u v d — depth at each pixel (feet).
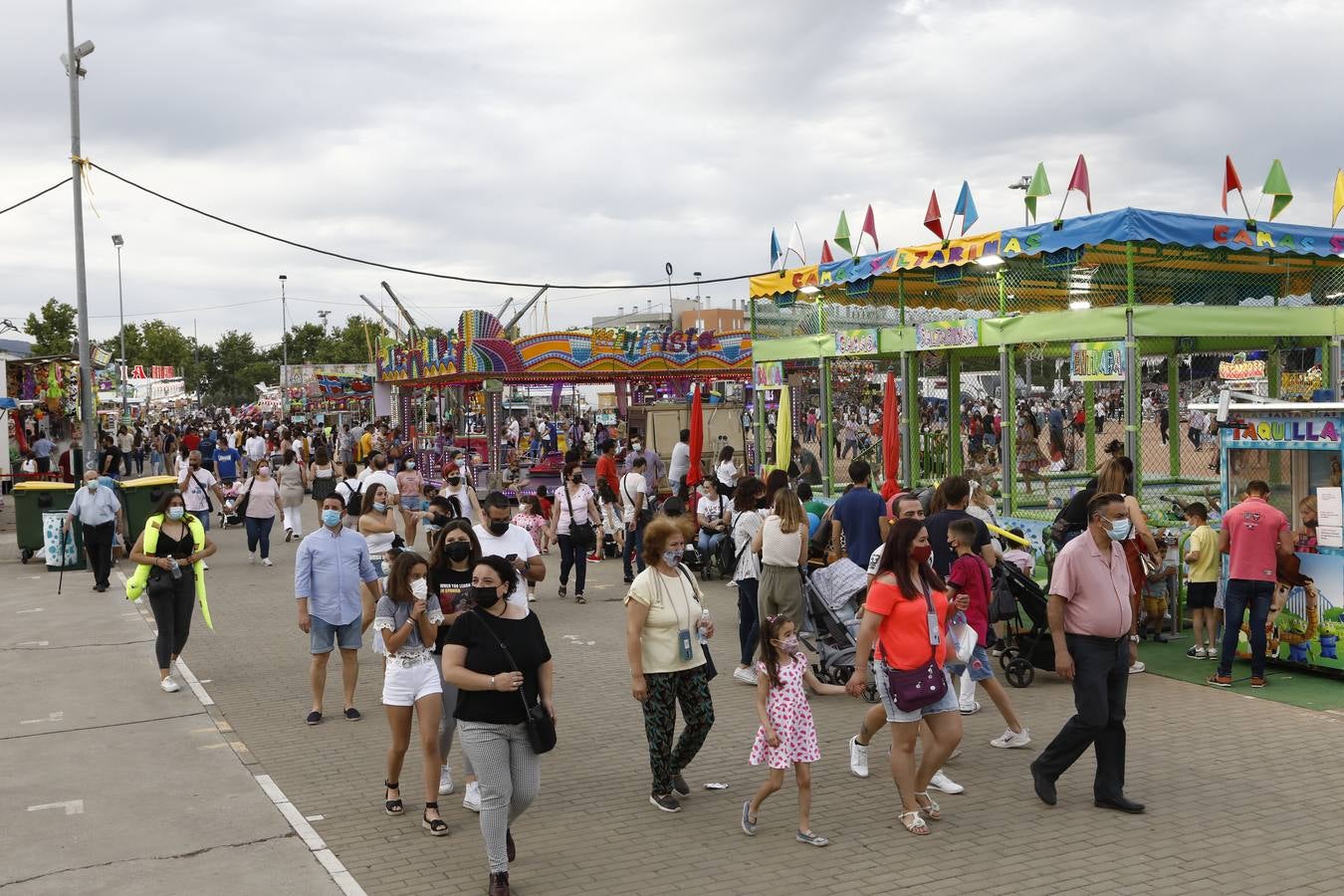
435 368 106.11
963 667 25.04
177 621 33.88
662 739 22.13
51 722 29.35
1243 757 24.77
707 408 78.13
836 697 31.01
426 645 21.98
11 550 67.46
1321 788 22.58
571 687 32.73
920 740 26.48
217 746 27.09
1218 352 55.01
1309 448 31.37
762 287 58.08
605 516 58.54
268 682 33.81
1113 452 38.34
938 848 19.97
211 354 336.49
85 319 72.95
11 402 92.07
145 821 21.85
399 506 55.06
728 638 39.06
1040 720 28.02
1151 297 54.70
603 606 46.03
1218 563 34.12
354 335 316.40
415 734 28.30
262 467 59.93
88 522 50.57
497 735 18.28
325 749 26.94
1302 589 32.01
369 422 158.30
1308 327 41.55
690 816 21.98
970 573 25.62
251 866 19.56
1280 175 40.50
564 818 21.93
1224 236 39.65
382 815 22.21
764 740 20.72
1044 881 18.38
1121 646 21.58
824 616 31.27
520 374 99.60
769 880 18.75
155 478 63.82
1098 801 21.86
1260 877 18.33
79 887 18.70
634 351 102.99
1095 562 21.29
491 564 18.60
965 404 56.13
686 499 62.59
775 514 30.58
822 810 22.16
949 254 44.93
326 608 29.09
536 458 121.60
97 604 47.78
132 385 231.09
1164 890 17.89
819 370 59.47
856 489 33.45
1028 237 41.19
